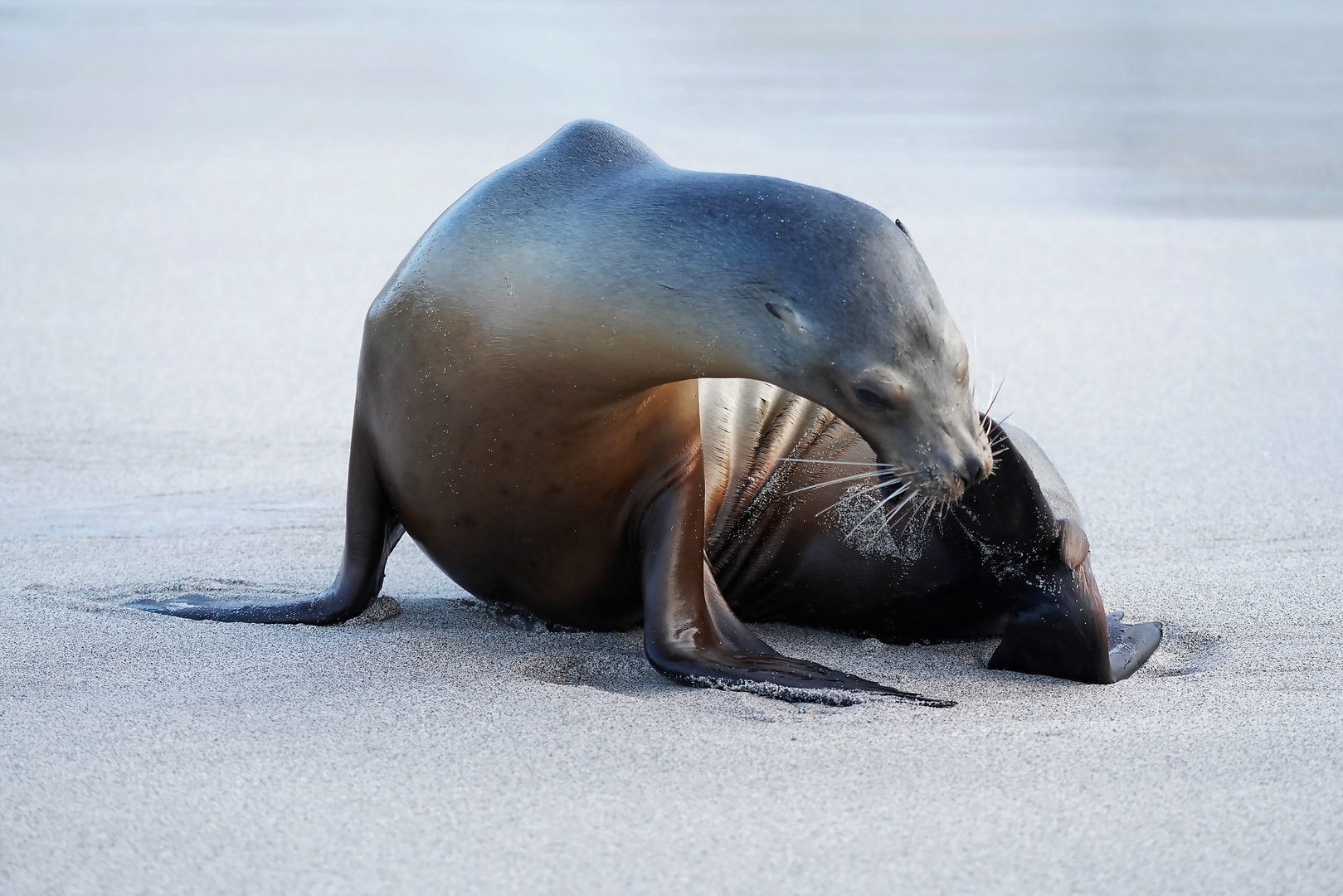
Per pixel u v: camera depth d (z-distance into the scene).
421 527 19.22
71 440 33.16
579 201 17.70
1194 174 78.00
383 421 18.72
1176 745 15.45
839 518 20.62
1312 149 85.25
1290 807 13.66
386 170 76.31
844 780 14.34
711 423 20.64
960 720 16.47
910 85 112.62
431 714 16.11
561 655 19.09
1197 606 22.42
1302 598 22.69
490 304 17.52
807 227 16.67
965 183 74.31
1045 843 12.93
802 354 16.56
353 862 12.45
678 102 101.81
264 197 68.94
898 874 12.34
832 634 21.59
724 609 19.50
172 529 26.53
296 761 14.62
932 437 16.67
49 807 13.35
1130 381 40.28
